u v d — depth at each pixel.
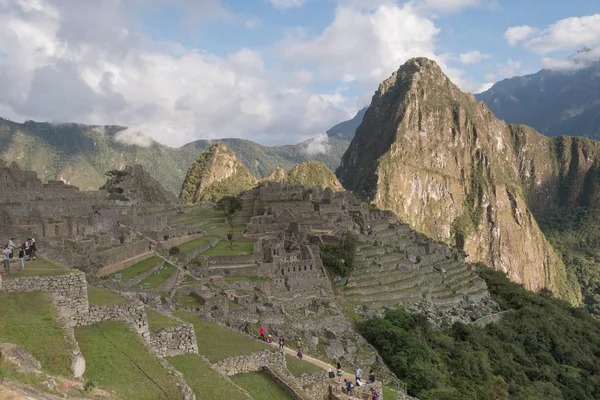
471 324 101.25
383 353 69.25
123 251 60.34
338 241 95.94
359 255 102.62
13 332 19.55
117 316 24.80
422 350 70.50
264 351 31.88
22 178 76.44
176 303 50.66
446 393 59.69
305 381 35.56
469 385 71.75
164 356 26.14
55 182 90.19
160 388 20.59
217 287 62.03
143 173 136.00
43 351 18.86
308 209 129.25
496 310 120.88
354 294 88.56
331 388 36.09
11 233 47.62
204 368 25.64
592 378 103.06
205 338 33.12
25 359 17.78
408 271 107.25
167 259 67.88
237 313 53.69
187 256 71.69
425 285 107.56
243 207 137.50
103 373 20.28
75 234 63.75
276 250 79.38
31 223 60.38
